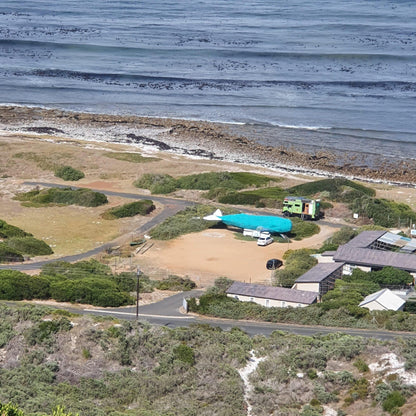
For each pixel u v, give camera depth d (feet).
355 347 158.81
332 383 150.30
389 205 294.66
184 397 144.97
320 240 265.95
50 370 151.94
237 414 139.03
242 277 229.25
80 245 257.96
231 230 275.59
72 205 301.02
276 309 193.57
